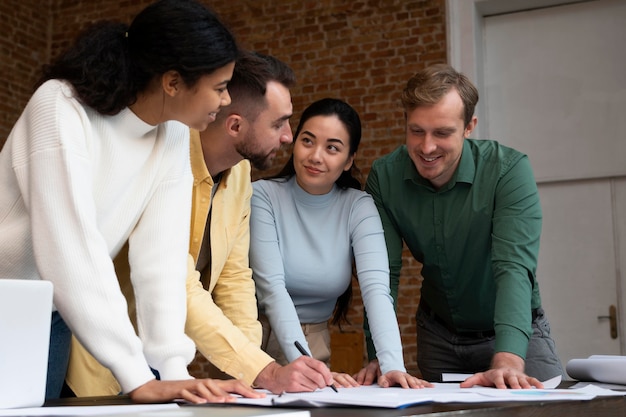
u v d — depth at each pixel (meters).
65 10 8.00
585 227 6.09
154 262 1.54
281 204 2.37
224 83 1.44
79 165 1.34
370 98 6.80
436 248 2.50
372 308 2.22
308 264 2.34
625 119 6.05
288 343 2.15
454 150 2.28
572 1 6.25
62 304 1.29
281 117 2.06
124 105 1.44
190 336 1.73
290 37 7.14
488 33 6.51
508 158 2.42
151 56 1.39
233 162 2.08
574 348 5.99
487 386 1.77
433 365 2.67
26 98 7.77
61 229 1.30
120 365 1.29
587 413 1.31
